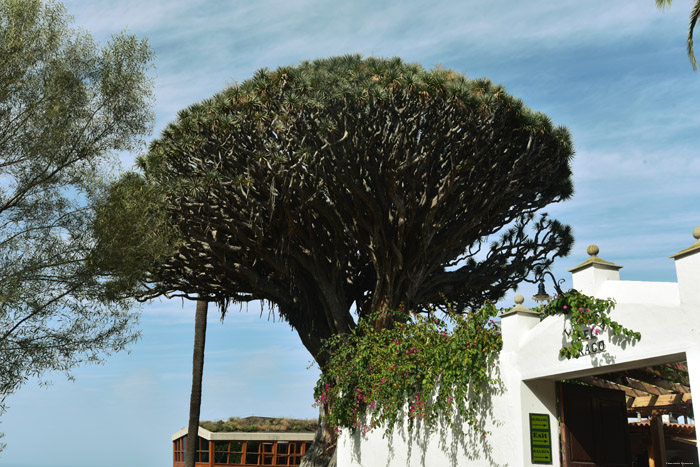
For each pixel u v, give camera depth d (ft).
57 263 45.32
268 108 59.41
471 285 75.82
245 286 71.72
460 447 34.24
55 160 46.50
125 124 49.24
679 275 22.98
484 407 32.55
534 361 29.63
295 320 70.54
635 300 24.66
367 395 44.39
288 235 64.03
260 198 65.51
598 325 26.23
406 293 65.21
